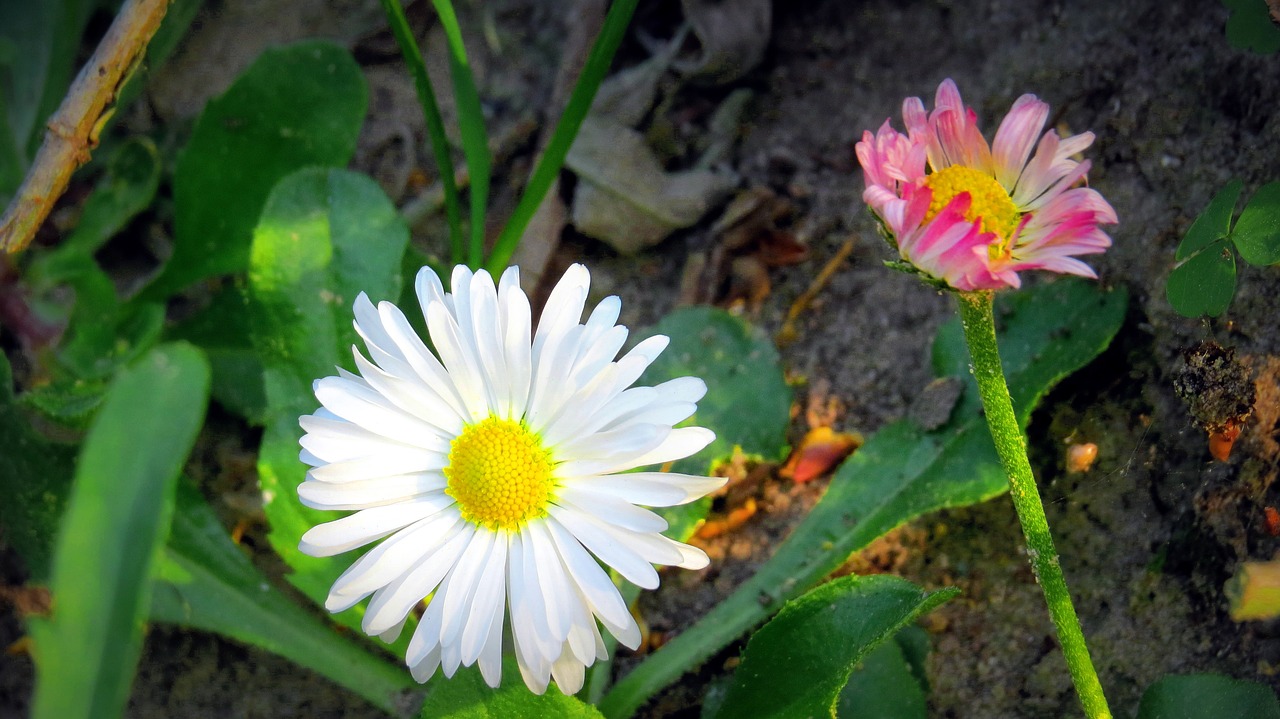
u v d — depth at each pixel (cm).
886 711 11
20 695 13
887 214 9
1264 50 11
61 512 12
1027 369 12
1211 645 11
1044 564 10
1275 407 11
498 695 10
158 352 7
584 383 10
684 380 10
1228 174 12
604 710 12
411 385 10
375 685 12
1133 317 12
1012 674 12
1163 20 13
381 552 10
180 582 12
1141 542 12
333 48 13
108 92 11
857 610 10
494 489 10
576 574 10
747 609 12
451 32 12
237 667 13
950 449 12
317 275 12
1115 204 12
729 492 13
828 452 13
